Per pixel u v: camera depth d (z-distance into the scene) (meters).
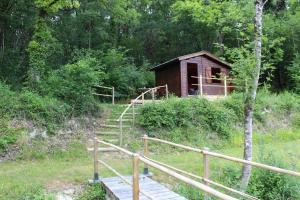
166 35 32.66
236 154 12.85
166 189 7.70
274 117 18.42
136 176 5.48
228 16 10.80
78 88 14.74
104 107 16.44
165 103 15.59
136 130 14.41
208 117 15.61
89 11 25.69
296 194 8.13
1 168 10.39
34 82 15.61
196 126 15.23
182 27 30.41
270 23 14.95
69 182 8.81
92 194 8.03
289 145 14.77
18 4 20.38
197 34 30.62
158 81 22.34
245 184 8.45
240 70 8.77
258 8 8.88
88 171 9.88
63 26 26.19
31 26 20.67
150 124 14.54
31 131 12.55
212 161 11.30
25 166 10.64
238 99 17.23
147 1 32.97
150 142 13.77
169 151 13.19
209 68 20.94
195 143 14.23
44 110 13.33
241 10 10.05
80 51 22.39
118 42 32.09
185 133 14.68
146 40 32.88
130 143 13.37
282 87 26.97
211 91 20.86
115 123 14.85
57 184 8.65
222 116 15.82
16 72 19.75
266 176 8.43
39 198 7.61
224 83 20.17
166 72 21.52
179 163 11.12
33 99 13.43
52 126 13.13
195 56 20.48
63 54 24.64
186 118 15.25
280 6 15.84
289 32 23.47
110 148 12.61
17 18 21.16
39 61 16.50
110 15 27.38
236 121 16.61
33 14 20.70
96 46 27.31
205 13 12.70
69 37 26.36
